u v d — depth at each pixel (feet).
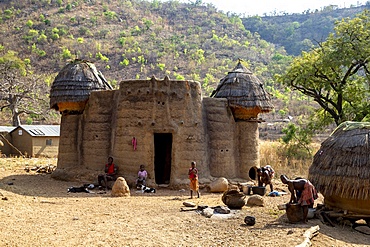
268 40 460.14
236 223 35.63
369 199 38.22
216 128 58.85
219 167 58.29
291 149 101.04
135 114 55.77
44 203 41.65
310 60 99.25
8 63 178.91
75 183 57.31
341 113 98.43
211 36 380.17
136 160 55.06
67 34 335.88
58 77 62.54
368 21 96.68
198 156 55.98
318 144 123.85
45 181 58.95
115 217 36.01
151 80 55.83
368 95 102.22
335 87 100.12
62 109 62.18
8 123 175.63
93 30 351.87
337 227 39.22
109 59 288.51
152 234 30.91
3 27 345.10
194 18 440.45
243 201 41.63
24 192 48.32
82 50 300.61
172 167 54.85
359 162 39.11
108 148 58.59
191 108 56.44
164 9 461.37
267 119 201.87
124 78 256.32
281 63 301.22
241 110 60.80
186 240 29.96
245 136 61.05
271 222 36.47
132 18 398.01
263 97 61.11
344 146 40.70
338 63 92.68
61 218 34.68
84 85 61.36
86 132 60.18
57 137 105.29
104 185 54.24
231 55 331.36
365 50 92.68
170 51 308.81
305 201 36.73
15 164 80.53
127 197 47.78
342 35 96.94
